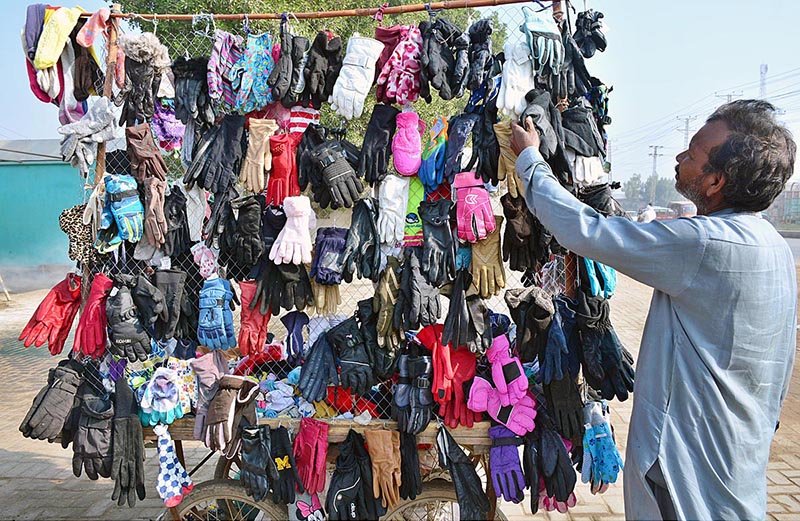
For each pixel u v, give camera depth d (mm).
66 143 2654
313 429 2566
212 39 2805
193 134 2744
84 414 2531
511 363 2441
